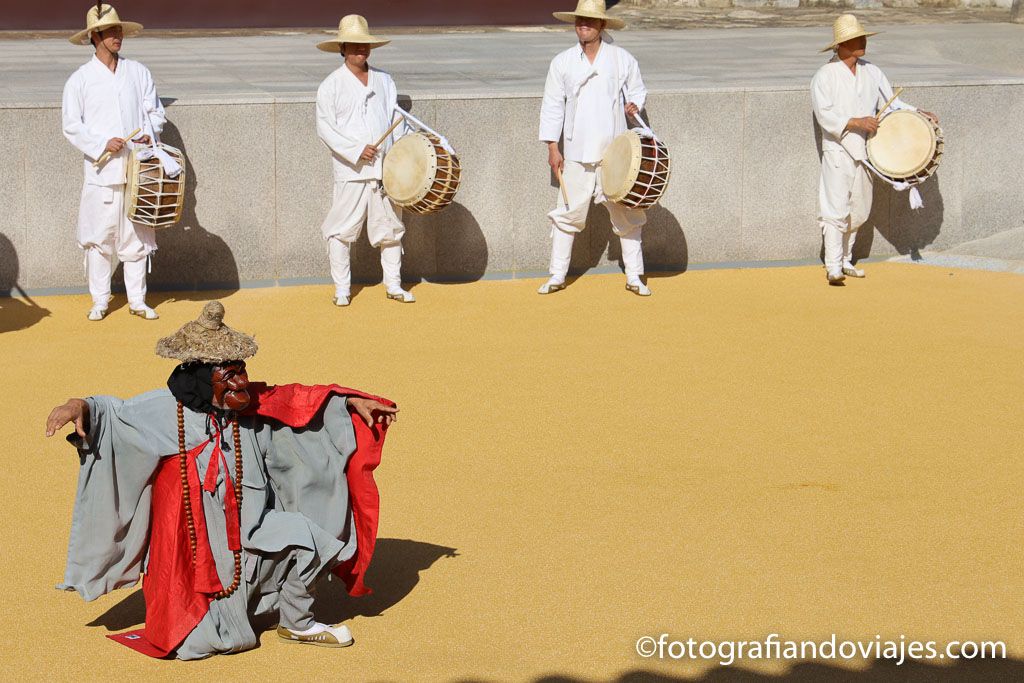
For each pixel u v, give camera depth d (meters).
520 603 12.68
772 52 37.94
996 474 16.22
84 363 20.98
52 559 13.71
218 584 11.41
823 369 20.91
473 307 25.05
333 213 24.75
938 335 23.05
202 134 25.55
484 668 11.42
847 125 26.41
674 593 12.90
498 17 47.25
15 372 20.47
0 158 24.75
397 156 24.44
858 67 26.69
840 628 12.18
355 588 11.95
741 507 15.10
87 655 11.60
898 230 29.33
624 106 25.73
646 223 27.95
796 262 28.84
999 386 20.03
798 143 28.23
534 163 27.12
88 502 11.38
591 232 27.73
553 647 11.81
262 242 26.25
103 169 23.08
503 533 14.37
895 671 11.39
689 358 21.52
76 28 44.06
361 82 24.34
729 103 27.73
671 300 25.67
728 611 12.52
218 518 11.36
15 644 11.83
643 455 16.89
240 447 11.30
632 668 11.43
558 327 23.56
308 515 11.68
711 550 13.91
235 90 28.47
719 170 28.00
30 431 17.72
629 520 14.72
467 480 15.96
